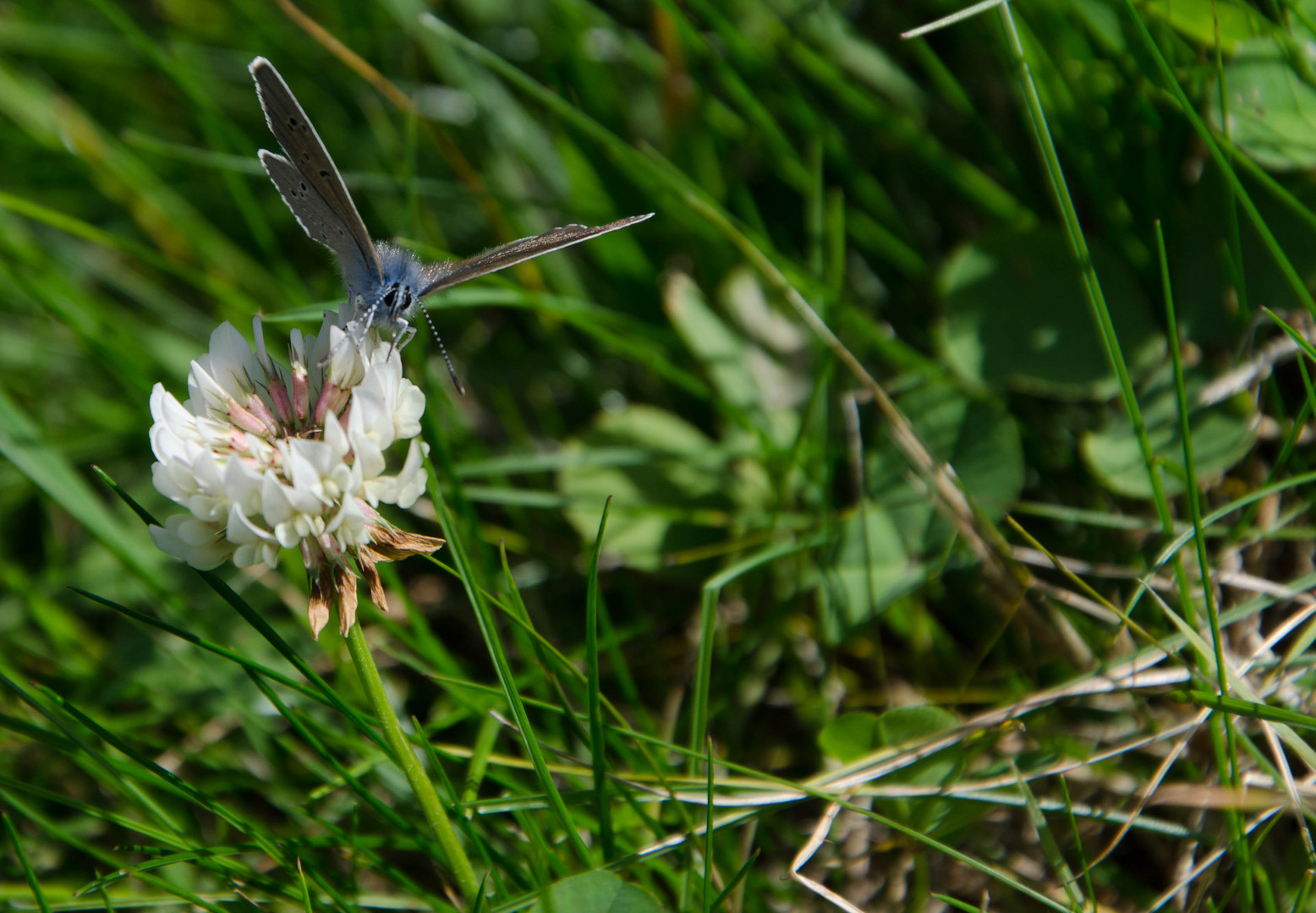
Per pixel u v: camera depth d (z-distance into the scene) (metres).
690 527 0.26
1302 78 0.25
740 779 0.24
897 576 0.25
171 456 0.22
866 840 0.24
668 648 0.26
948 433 0.25
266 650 0.26
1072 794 0.24
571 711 0.24
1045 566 0.25
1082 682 0.24
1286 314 0.25
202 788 0.25
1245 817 0.23
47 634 0.26
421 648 0.25
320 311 0.25
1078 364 0.25
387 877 0.24
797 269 0.26
